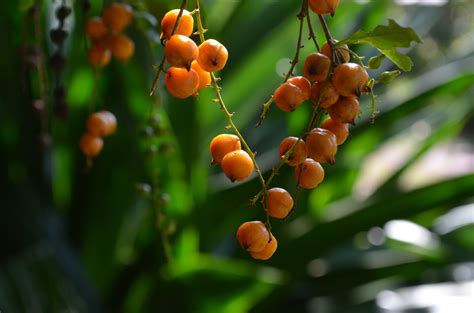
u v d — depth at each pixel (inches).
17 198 33.5
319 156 14.6
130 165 32.8
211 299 30.8
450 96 42.4
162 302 31.7
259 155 39.8
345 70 14.2
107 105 31.9
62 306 29.3
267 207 15.0
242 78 40.7
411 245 35.6
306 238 35.6
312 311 38.3
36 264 30.2
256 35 40.6
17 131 32.9
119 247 36.2
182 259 32.4
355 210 35.3
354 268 37.5
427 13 44.3
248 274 29.0
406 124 44.4
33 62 20.1
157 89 20.8
